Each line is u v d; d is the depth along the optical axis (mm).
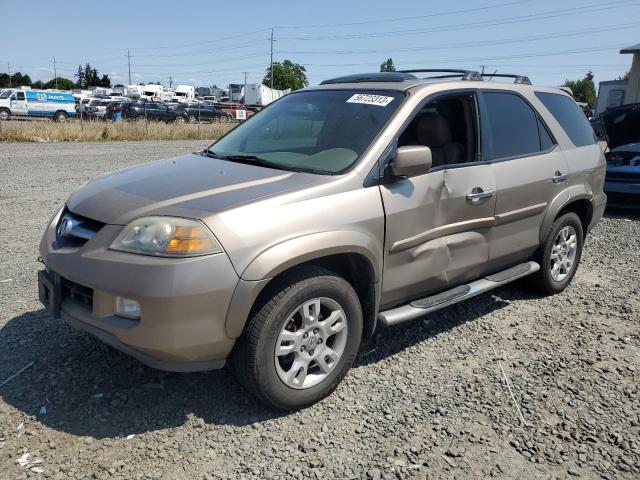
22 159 14875
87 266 2893
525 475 2768
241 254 2826
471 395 3441
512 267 4672
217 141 4434
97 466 2703
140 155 16844
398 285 3611
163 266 2721
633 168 8672
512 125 4500
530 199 4508
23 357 3652
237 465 2758
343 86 4281
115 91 65188
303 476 2697
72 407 3148
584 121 5504
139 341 2760
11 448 2791
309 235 3025
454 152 4016
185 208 2922
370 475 2711
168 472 2689
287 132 3988
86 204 3225
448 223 3842
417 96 3811
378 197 3381
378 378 3605
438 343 4137
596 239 7426
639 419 3242
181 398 3289
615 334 4375
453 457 2879
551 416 3252
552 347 4129
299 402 3172
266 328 2938
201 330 2787
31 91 35812
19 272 5293
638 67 19578
